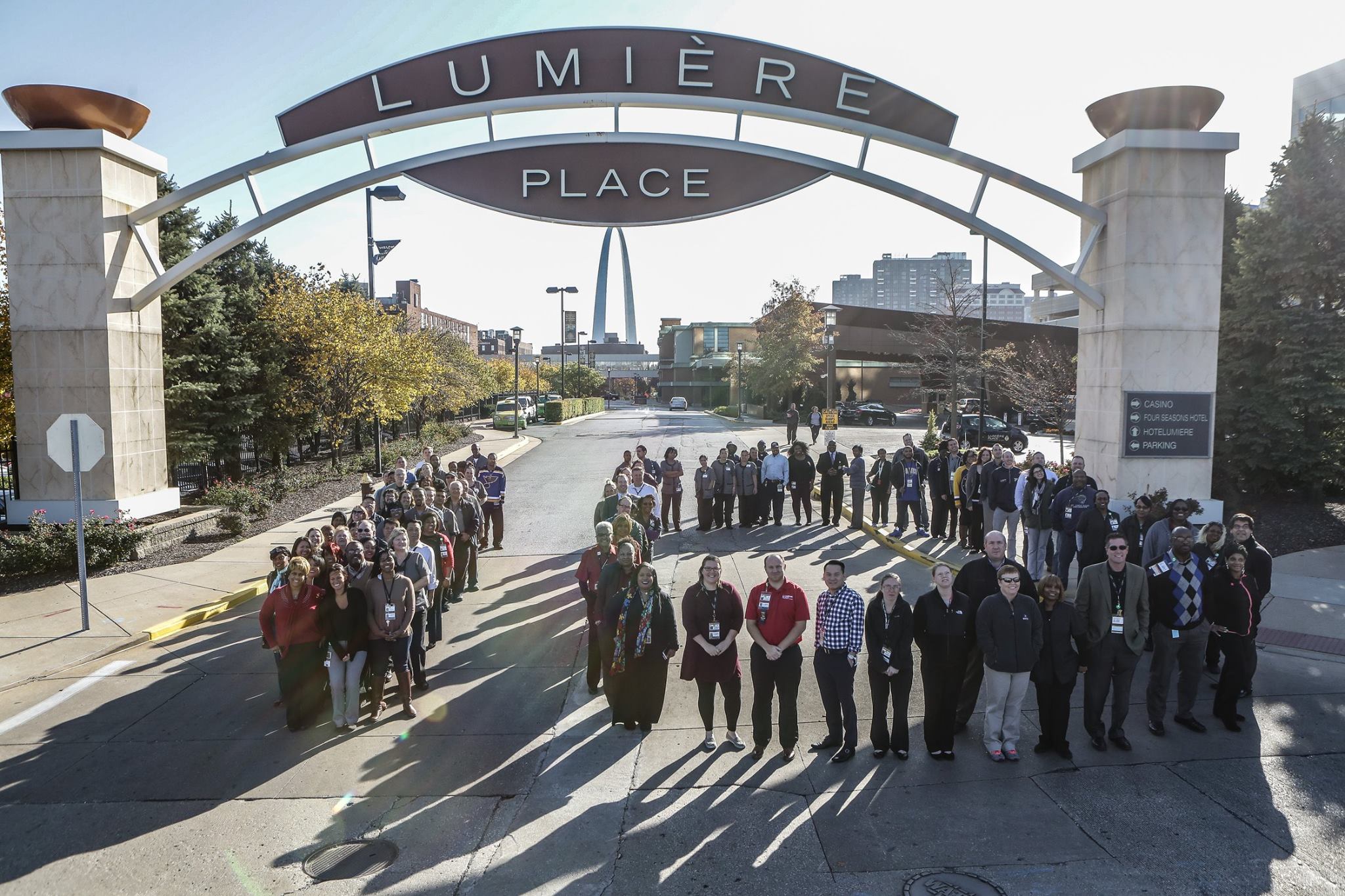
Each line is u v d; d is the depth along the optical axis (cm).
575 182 1480
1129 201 1348
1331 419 1692
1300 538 1492
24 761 712
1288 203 1717
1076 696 835
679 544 1560
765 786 649
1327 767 665
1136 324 1355
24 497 1498
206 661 969
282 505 2019
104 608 1152
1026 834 572
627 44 1448
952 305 3341
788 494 2195
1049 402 3312
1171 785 638
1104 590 689
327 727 778
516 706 823
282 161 1496
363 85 1481
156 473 1623
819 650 699
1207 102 1338
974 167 1466
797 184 1477
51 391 1491
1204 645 729
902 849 556
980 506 1393
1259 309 1767
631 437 4059
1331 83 4919
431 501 1159
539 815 612
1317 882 515
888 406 6862
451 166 1482
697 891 516
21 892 526
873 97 1463
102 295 1480
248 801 639
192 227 2202
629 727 756
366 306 2541
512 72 1457
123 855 566
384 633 782
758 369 5597
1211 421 1366
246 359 2234
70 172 1469
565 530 1745
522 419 4619
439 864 551
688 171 1480
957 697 688
